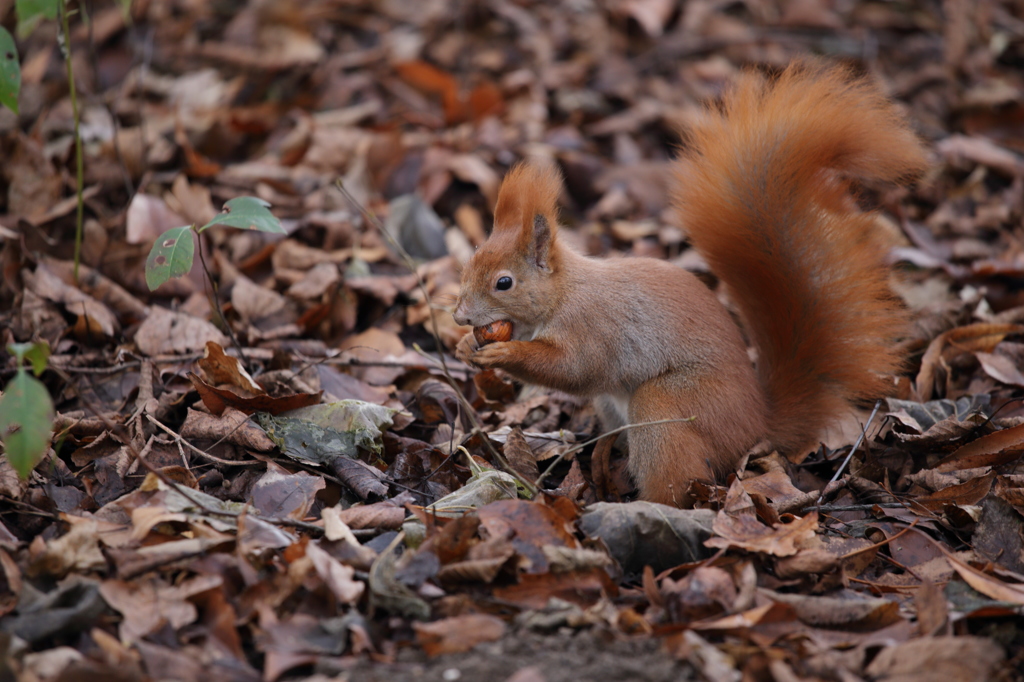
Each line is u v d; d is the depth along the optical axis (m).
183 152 12.51
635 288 8.06
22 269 9.48
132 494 6.41
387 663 5.10
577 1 17.06
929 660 5.25
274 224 7.37
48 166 10.84
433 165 12.88
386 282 10.53
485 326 8.10
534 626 5.41
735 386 7.73
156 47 15.28
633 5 16.48
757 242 7.98
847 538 6.88
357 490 7.14
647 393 7.77
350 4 16.58
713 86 15.36
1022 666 5.45
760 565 6.30
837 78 8.02
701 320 7.91
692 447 7.52
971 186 13.09
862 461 8.12
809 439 8.19
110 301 9.59
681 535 6.34
